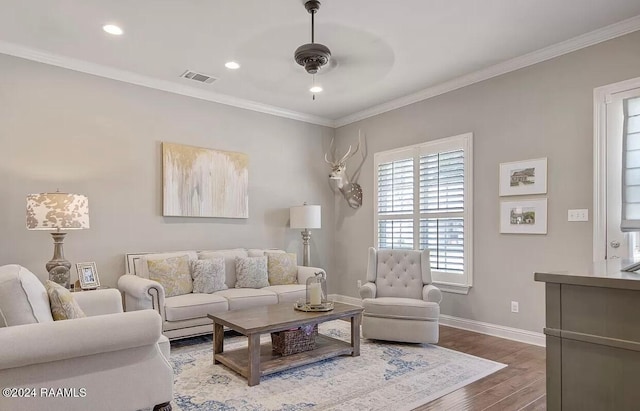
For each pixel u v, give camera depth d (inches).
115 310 110.7
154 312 82.7
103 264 162.9
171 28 131.5
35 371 71.6
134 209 171.6
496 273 163.6
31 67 149.5
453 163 180.5
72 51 148.8
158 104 179.9
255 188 211.8
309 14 123.0
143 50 147.9
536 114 152.6
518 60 156.5
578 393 43.0
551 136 148.3
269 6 118.4
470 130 174.7
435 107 189.6
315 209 211.0
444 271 182.2
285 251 222.5
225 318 123.0
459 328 175.2
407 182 201.8
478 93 172.1
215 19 125.8
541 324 148.9
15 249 144.6
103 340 75.1
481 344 150.5
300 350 129.2
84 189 159.6
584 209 138.5
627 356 39.9
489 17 125.3
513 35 137.3
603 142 134.3
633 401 39.3
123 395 79.8
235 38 138.7
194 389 108.8
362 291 159.6
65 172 155.6
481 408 98.2
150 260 157.6
